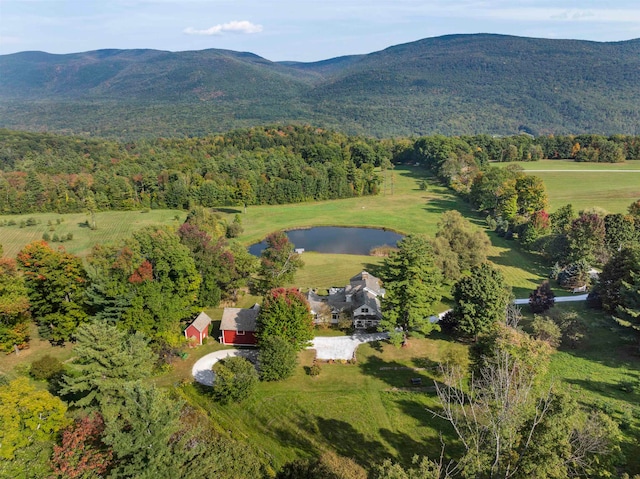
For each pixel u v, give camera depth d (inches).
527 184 5142.7
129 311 2224.4
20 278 2385.6
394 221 5497.1
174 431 1255.5
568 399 1219.2
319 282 3491.6
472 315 2425.0
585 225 3526.1
